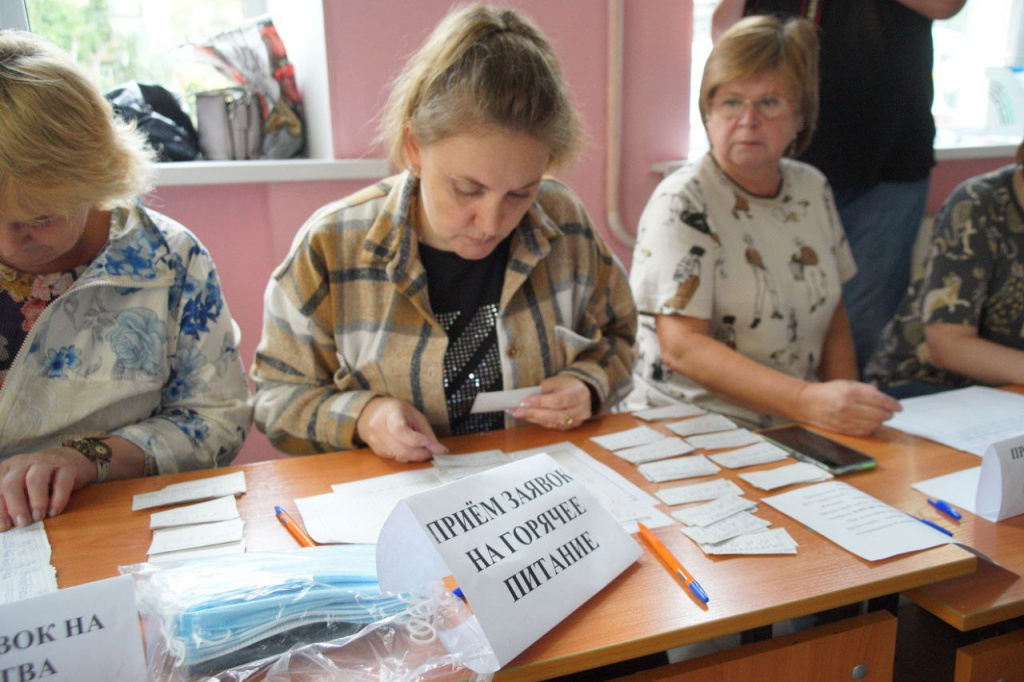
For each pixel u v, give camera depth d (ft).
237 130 5.63
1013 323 5.23
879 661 2.52
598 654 2.07
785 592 2.31
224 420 3.66
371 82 5.60
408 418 3.49
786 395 4.04
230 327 3.84
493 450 3.48
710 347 4.50
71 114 2.68
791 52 4.57
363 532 2.70
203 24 6.16
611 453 3.44
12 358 3.26
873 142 6.54
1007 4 8.50
